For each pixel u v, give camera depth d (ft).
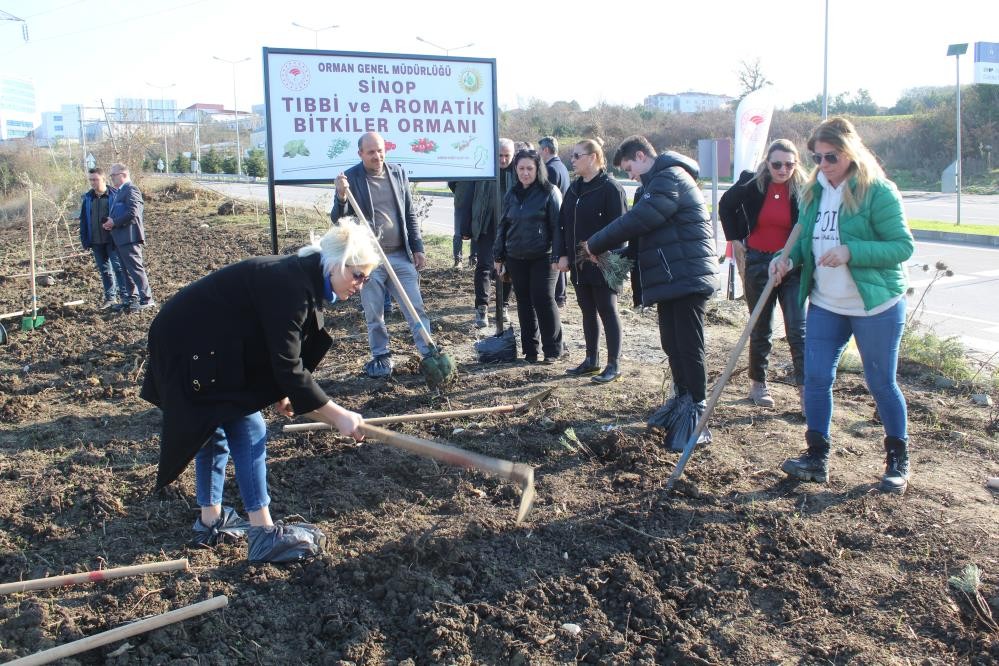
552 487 15.12
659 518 13.76
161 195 88.58
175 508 14.64
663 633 11.12
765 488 14.85
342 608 11.56
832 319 14.66
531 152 22.47
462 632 11.12
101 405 20.68
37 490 15.43
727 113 145.89
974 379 21.49
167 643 10.82
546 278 22.93
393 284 20.90
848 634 10.94
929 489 14.70
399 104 25.39
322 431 17.70
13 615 11.50
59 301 35.32
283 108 24.13
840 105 175.42
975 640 10.58
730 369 14.75
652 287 16.51
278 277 11.60
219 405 11.73
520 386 21.30
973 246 51.08
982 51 79.87
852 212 14.05
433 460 16.30
